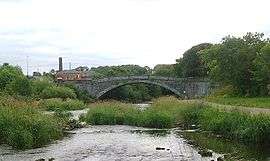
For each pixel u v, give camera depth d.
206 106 56.00
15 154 31.89
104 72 184.38
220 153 31.98
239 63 83.88
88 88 124.31
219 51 86.00
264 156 30.20
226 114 43.44
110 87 125.31
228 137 39.91
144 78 125.44
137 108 61.38
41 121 38.56
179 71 151.50
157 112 55.47
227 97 85.31
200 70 138.25
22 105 43.91
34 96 93.50
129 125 55.03
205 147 35.06
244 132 35.72
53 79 147.50
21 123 36.88
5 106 41.81
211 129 44.19
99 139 41.25
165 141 39.59
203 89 114.50
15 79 97.25
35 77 151.75
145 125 53.38
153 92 165.88
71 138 41.84
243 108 51.69
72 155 31.77
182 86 122.75
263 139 34.06
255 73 77.88
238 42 84.88
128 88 150.62
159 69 188.88
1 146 34.97
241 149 33.47
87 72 187.62
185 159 29.69
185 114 54.22
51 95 107.38
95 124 55.62
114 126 53.84
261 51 76.69
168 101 69.94
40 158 29.83
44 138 37.50
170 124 52.53
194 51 140.50
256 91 81.94
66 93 110.19
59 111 60.34
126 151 33.69
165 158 30.28
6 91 83.19
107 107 59.12
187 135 43.78
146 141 39.69
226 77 86.50
